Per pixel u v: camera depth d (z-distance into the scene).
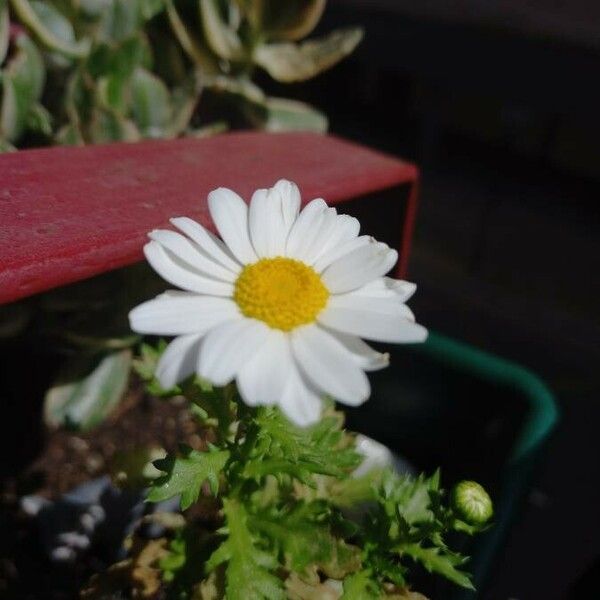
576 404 0.33
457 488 0.12
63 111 0.20
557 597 0.24
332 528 0.14
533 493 0.28
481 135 0.53
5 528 0.19
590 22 0.41
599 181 0.50
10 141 0.19
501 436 0.19
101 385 0.19
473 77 0.41
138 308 0.10
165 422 0.23
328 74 0.53
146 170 0.14
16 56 0.18
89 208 0.12
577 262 0.43
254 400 0.09
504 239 0.44
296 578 0.14
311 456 0.13
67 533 0.19
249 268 0.10
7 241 0.10
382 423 0.21
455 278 0.41
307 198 0.14
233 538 0.13
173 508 0.18
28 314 0.19
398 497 0.14
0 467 0.21
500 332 0.38
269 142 0.17
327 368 0.09
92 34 0.19
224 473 0.14
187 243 0.10
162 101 0.20
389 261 0.10
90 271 0.11
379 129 0.54
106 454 0.21
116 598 0.15
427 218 0.46
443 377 0.20
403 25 0.43
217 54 0.21
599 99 0.37
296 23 0.21
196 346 0.09
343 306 0.10
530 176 0.51
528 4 0.43
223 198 0.11
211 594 0.14
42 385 0.23
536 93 0.39
